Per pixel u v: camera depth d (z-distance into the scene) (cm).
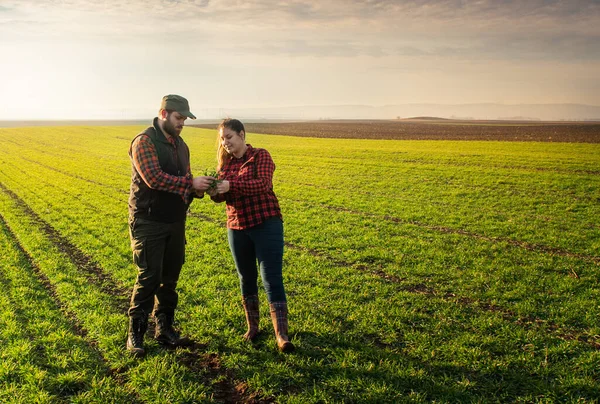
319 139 4850
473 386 413
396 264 800
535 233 1048
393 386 411
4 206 1484
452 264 803
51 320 564
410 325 548
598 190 1652
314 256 866
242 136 492
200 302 629
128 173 2422
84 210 1401
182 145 493
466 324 550
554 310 586
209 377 436
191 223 1180
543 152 3000
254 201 477
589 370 436
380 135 5612
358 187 1847
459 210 1351
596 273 736
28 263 827
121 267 802
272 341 497
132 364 457
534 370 435
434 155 2908
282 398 395
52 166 2766
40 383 417
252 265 504
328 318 567
